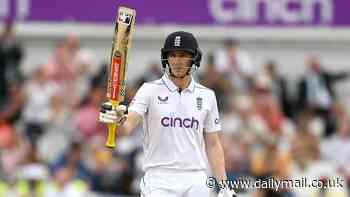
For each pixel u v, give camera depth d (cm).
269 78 5197
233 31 5703
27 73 5497
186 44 2550
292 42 5750
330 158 4719
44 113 4919
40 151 4609
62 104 4962
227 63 5197
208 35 5669
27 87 5041
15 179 4238
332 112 5159
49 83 5031
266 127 4753
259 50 5744
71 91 5044
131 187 4309
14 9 5631
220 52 5262
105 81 4922
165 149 2588
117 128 2539
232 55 5228
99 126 4759
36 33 5638
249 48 5734
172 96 2592
